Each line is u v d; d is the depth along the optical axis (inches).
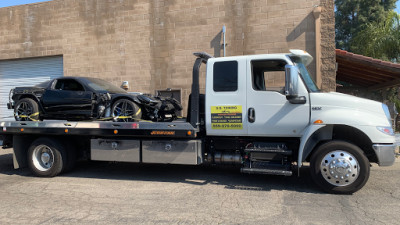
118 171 273.0
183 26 440.5
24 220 157.3
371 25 591.2
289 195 194.1
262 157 209.9
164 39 450.9
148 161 228.5
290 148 211.3
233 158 222.8
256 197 190.9
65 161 254.1
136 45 465.4
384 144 186.9
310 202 179.3
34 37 524.1
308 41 382.6
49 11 513.3
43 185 228.2
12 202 187.8
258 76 218.7
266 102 205.6
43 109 266.7
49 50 515.2
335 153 191.0
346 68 446.9
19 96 270.4
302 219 153.2
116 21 475.8
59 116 261.7
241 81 210.7
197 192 203.3
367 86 597.9
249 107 208.8
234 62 213.2
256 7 405.1
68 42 502.6
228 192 202.7
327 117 192.5
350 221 149.8
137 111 240.1
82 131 239.6
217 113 216.2
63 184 230.1
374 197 186.4
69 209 173.2
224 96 214.4
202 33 431.2
